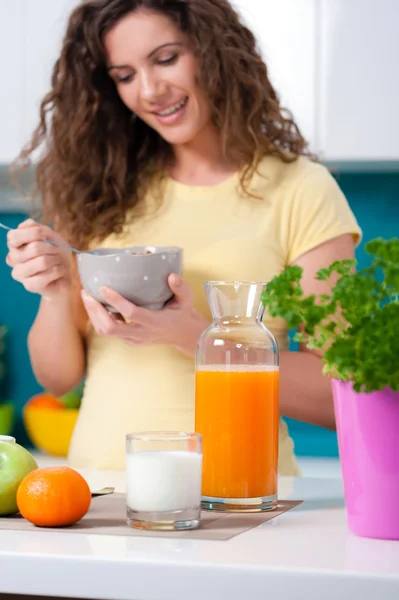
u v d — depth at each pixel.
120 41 1.70
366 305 0.97
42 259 1.63
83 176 1.88
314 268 1.74
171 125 1.73
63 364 1.86
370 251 0.98
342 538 1.01
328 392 1.65
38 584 0.91
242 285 1.18
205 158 1.84
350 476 1.03
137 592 0.89
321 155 2.52
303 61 2.61
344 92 2.60
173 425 1.71
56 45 2.71
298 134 1.90
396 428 0.99
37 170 2.00
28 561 0.91
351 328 1.00
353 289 0.97
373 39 2.58
